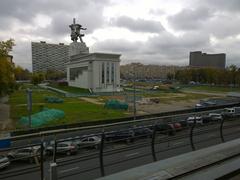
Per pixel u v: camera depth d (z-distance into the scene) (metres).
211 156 4.34
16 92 91.81
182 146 8.70
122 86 132.00
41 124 31.69
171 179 3.49
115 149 6.68
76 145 6.19
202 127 9.97
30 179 7.11
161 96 80.50
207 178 3.37
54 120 34.78
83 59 108.25
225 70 127.88
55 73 194.12
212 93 95.06
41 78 133.75
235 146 5.07
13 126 31.22
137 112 46.03
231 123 10.70
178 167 3.82
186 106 56.06
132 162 8.55
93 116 39.53
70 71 130.38
